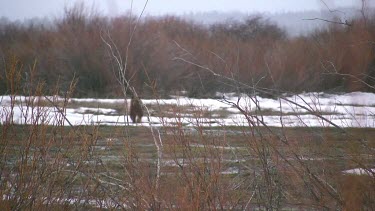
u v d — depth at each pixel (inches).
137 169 684.7
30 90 692.1
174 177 657.6
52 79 3002.0
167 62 2977.4
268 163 723.4
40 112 680.4
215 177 644.7
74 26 3373.5
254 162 730.8
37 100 687.1
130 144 728.3
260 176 739.4
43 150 672.4
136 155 701.9
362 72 515.8
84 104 2637.8
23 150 667.4
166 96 2498.8
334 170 645.3
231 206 666.2
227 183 695.1
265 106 2362.2
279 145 729.6
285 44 2802.7
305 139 712.4
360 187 589.6
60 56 3137.3
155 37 3184.1
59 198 672.4
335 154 671.1
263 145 698.2
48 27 3646.7
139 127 1004.6
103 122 1688.0
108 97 2810.0
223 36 3890.3
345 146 663.8
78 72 3073.3
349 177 593.0
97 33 3139.8
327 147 680.4
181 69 2923.2
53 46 3223.4
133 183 664.4
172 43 3238.2
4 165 665.0
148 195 644.7
